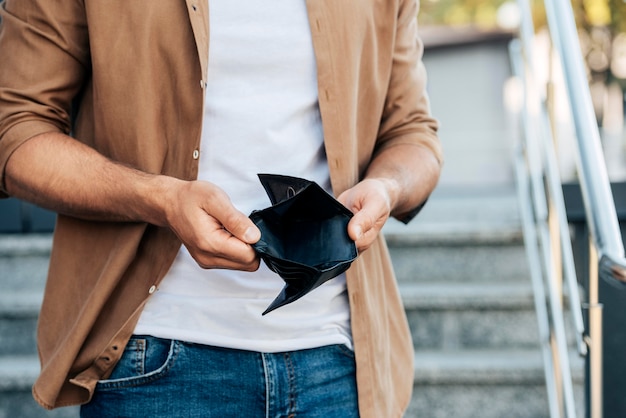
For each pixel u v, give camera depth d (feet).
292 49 4.16
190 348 4.07
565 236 7.23
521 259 10.09
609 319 8.37
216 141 4.11
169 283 4.12
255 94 4.14
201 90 4.01
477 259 10.14
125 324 4.02
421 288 9.59
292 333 4.21
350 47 4.29
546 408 8.45
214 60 4.08
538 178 8.73
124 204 3.83
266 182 3.73
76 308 4.16
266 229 3.67
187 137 4.06
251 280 4.13
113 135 4.07
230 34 4.07
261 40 4.10
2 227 10.62
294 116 4.19
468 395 8.54
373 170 4.50
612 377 8.38
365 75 4.51
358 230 3.67
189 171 4.07
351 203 3.92
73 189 3.88
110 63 4.00
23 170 3.90
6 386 8.46
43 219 10.64
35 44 4.04
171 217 3.65
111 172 3.85
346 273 4.36
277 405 4.17
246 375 4.13
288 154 4.17
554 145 7.50
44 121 4.03
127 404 4.08
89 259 4.17
